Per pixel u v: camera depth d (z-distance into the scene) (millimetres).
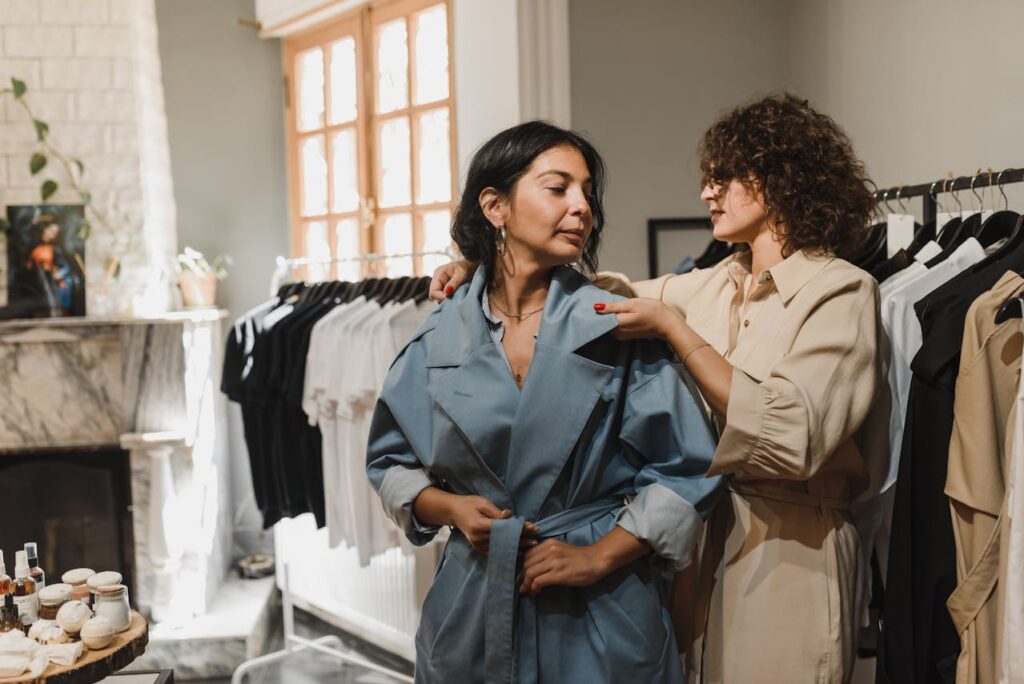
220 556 3881
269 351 3119
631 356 1366
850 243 1555
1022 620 1244
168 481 3436
